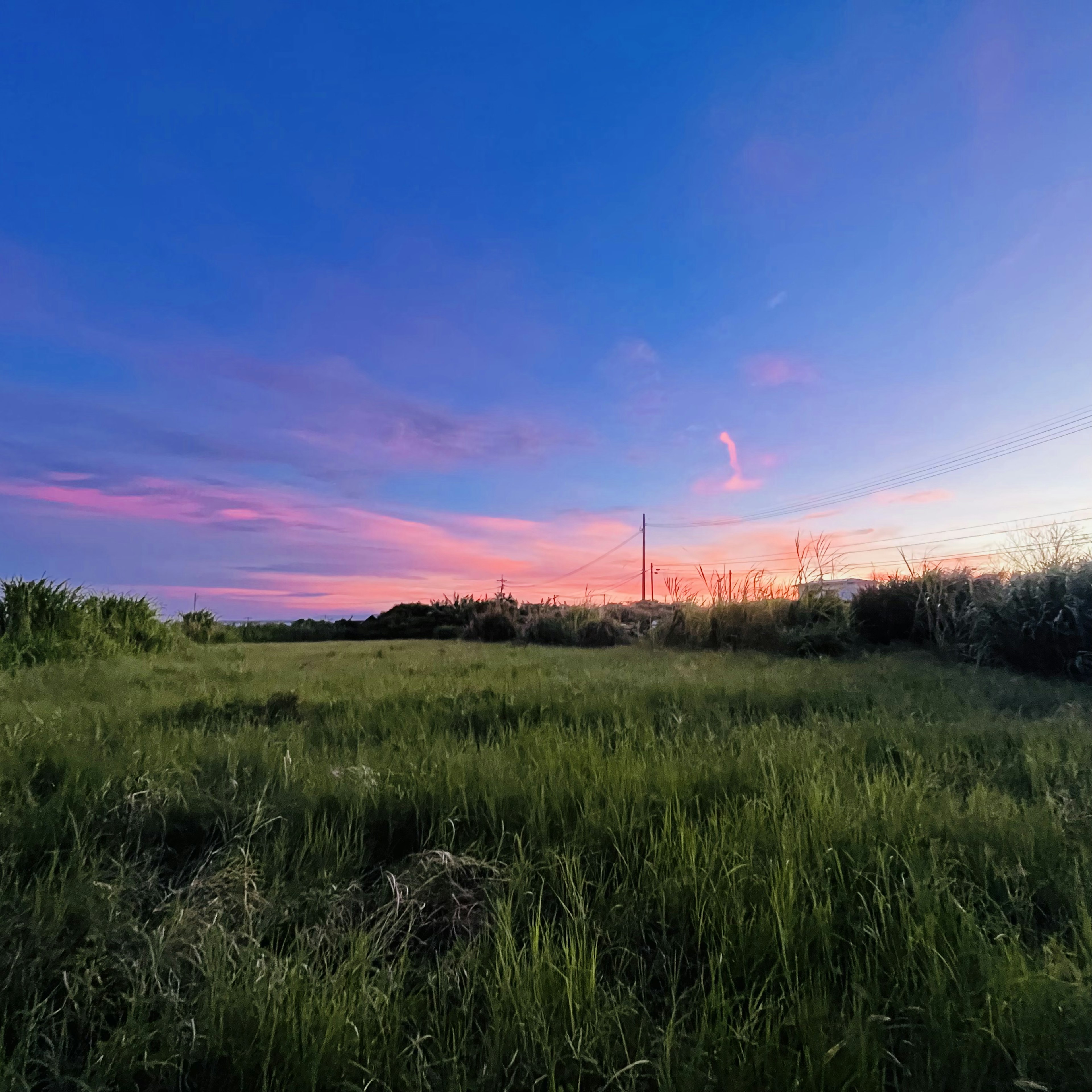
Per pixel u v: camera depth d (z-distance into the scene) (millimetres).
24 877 2701
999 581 12203
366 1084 1669
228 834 3084
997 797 3521
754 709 6336
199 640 22969
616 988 2006
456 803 3365
